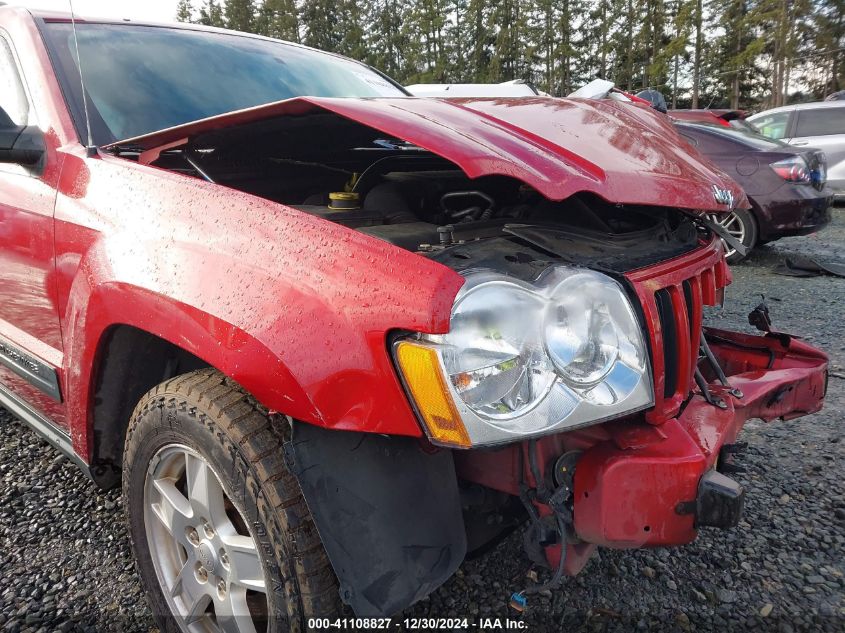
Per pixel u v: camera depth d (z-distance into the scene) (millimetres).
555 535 1426
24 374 2232
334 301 1219
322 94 2779
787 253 7262
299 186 2242
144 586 1764
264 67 2730
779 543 2178
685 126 6836
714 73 40250
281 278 1290
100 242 1686
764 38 35531
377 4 54781
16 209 2074
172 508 1607
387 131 1345
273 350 1233
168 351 1761
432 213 2029
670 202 1556
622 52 46719
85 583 2014
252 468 1320
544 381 1215
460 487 1554
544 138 1602
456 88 7266
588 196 1765
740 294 5547
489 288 1187
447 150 1276
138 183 1689
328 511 1259
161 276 1457
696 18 37375
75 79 2188
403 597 1291
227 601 1508
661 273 1526
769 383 1923
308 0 55188
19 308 2197
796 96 37812
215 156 2133
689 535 1369
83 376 1742
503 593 1937
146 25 2617
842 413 3137
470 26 49188
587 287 1280
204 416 1405
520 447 1405
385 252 1214
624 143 1765
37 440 2875
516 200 1912
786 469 2646
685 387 1597
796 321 4664
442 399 1127
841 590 1961
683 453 1362
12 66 2318
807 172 6328
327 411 1215
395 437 1346
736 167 6484
